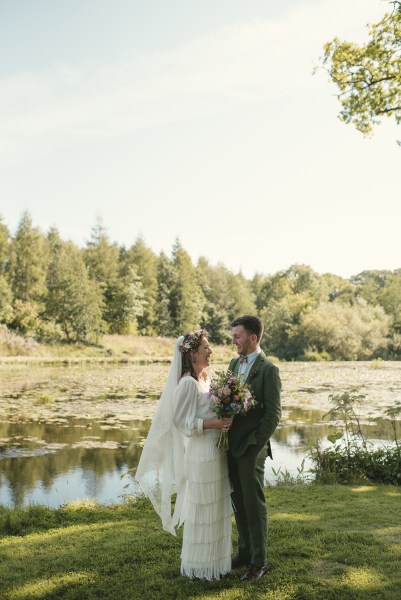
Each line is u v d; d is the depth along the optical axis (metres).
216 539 3.34
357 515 4.79
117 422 11.58
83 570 3.51
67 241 66.88
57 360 32.62
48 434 10.29
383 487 6.14
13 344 34.72
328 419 11.91
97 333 41.69
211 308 59.19
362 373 27.06
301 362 42.50
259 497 3.41
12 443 9.51
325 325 48.19
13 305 41.69
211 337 56.78
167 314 54.78
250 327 3.57
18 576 3.43
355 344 47.66
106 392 16.92
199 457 3.33
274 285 76.69
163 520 3.50
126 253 63.38
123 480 7.27
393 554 3.75
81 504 5.43
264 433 3.32
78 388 17.89
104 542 4.11
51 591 3.19
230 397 3.22
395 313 63.38
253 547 3.38
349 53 9.49
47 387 18.03
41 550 3.91
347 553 3.76
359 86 9.61
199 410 3.37
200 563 3.31
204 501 3.31
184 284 56.28
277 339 50.41
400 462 6.46
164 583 3.27
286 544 3.96
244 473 3.37
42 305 43.94
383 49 9.20
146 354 41.97
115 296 49.88
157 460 3.54
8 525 4.58
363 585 3.23
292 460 8.31
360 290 89.81
